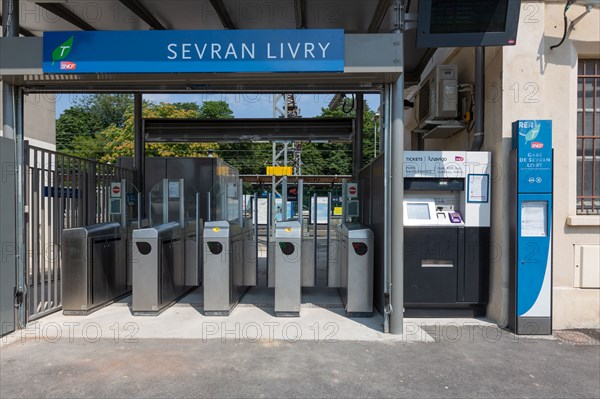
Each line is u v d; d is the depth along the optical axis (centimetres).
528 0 500
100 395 325
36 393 328
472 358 401
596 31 506
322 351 416
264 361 390
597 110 534
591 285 500
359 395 329
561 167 507
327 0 564
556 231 506
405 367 380
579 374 368
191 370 370
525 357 405
